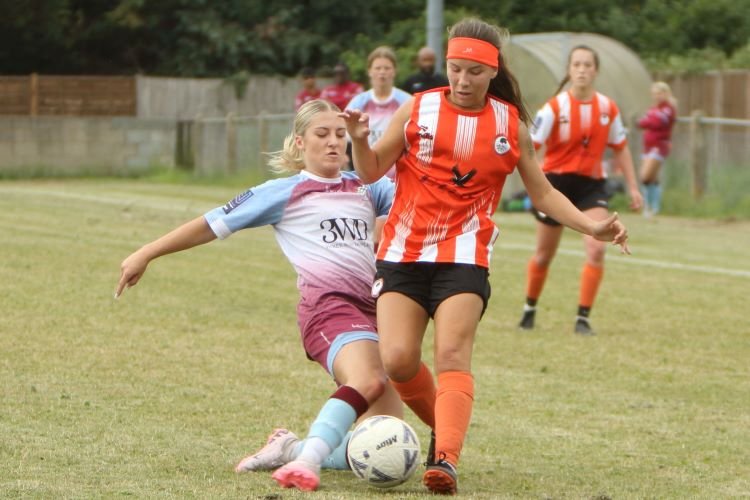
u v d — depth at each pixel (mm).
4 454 14633
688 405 19719
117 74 89250
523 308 29766
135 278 14117
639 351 24531
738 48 91812
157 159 80500
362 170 13875
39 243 38156
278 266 35281
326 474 14516
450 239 13758
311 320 14297
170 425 16891
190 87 83125
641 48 89500
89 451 15016
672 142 57656
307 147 14742
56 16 83500
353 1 87938
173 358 21969
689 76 70938
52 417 17016
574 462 15703
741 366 23234
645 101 62188
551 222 26047
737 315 29219
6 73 88062
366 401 13578
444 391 13430
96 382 19688
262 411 18094
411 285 13781
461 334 13555
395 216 14047
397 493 13352
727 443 17125
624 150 27297
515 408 19125
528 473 14969
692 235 47500
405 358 13406
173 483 13312
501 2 89688
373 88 30484
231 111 84438
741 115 68812
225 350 22938
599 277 26312
